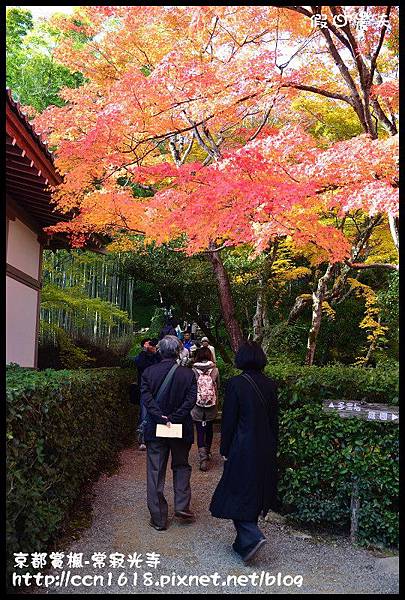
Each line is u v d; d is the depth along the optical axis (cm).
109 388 763
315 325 1202
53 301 1233
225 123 871
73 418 530
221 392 1219
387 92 613
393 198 508
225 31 794
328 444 485
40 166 630
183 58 632
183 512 511
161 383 504
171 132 697
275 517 525
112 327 1720
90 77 980
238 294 1316
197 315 1395
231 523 520
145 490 620
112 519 514
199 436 739
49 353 1278
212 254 1083
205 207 616
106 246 1100
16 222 804
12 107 489
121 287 1878
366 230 1126
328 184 586
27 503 365
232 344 1067
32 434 391
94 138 654
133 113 641
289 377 527
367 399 489
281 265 1366
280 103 884
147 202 830
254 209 603
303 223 620
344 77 661
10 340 795
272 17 742
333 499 486
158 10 799
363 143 535
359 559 435
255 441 426
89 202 791
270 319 1617
